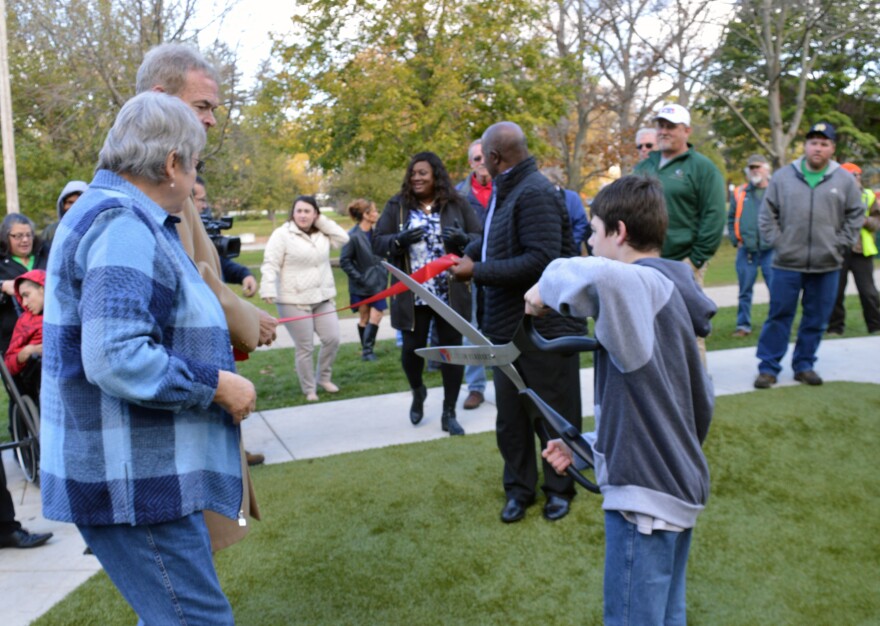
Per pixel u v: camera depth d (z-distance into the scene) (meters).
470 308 4.87
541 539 3.32
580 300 1.77
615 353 1.81
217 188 21.88
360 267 7.72
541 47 19.45
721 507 3.58
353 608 2.82
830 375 5.85
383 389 6.26
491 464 4.25
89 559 3.37
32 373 4.34
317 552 3.28
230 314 2.17
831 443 4.32
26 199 18.97
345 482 4.06
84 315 1.59
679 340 1.88
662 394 1.84
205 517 2.02
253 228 54.75
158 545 1.71
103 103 17.56
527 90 19.25
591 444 2.12
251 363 7.89
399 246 4.74
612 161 19.75
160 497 1.68
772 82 17.95
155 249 1.70
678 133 4.77
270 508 3.76
